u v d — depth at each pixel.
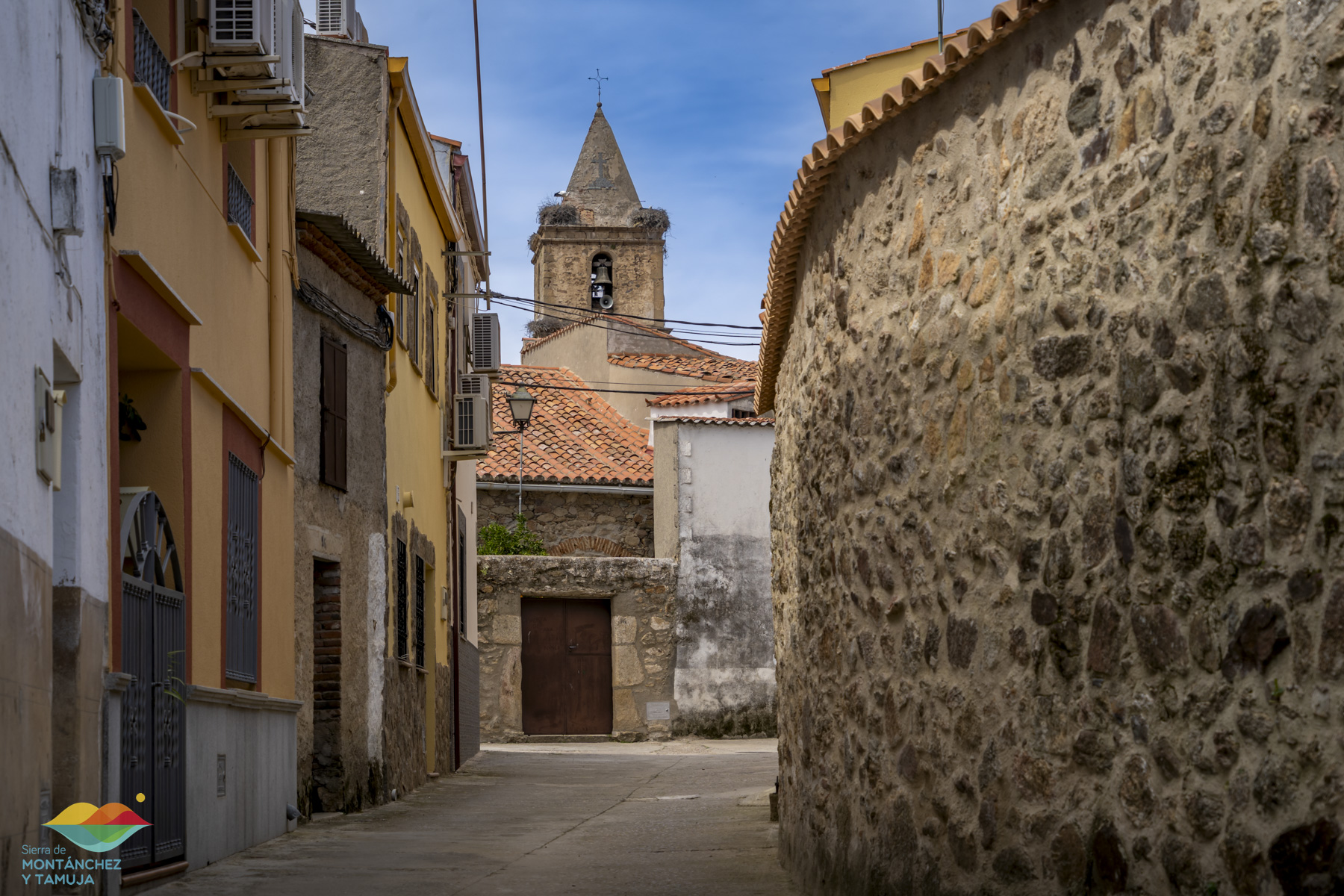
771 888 7.99
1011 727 5.56
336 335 12.56
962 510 6.04
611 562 26.48
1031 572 5.48
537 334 48.44
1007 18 5.64
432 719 17.52
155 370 7.96
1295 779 4.09
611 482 28.64
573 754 22.19
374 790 13.20
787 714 9.16
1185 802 4.55
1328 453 4.02
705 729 26.48
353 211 14.62
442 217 19.23
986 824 5.69
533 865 8.87
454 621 19.62
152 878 7.09
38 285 5.09
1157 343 4.79
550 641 26.41
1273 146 4.27
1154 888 4.67
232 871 8.05
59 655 5.67
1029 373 5.56
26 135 4.96
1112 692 4.97
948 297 6.24
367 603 13.42
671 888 7.94
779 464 9.97
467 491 23.17
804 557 8.48
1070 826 5.15
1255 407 4.31
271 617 10.13
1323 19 4.09
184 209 8.13
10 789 4.54
